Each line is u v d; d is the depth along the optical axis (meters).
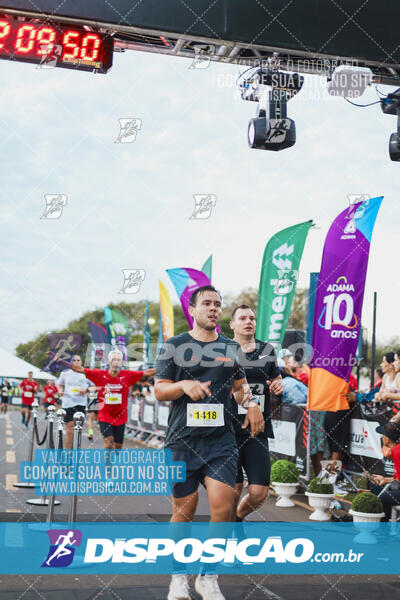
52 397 18.75
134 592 3.92
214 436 3.92
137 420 15.31
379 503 5.51
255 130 7.45
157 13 6.59
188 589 3.76
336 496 7.26
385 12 7.15
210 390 3.95
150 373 8.30
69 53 6.81
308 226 8.48
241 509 4.88
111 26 6.55
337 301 7.20
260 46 6.87
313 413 7.69
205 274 10.18
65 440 9.32
